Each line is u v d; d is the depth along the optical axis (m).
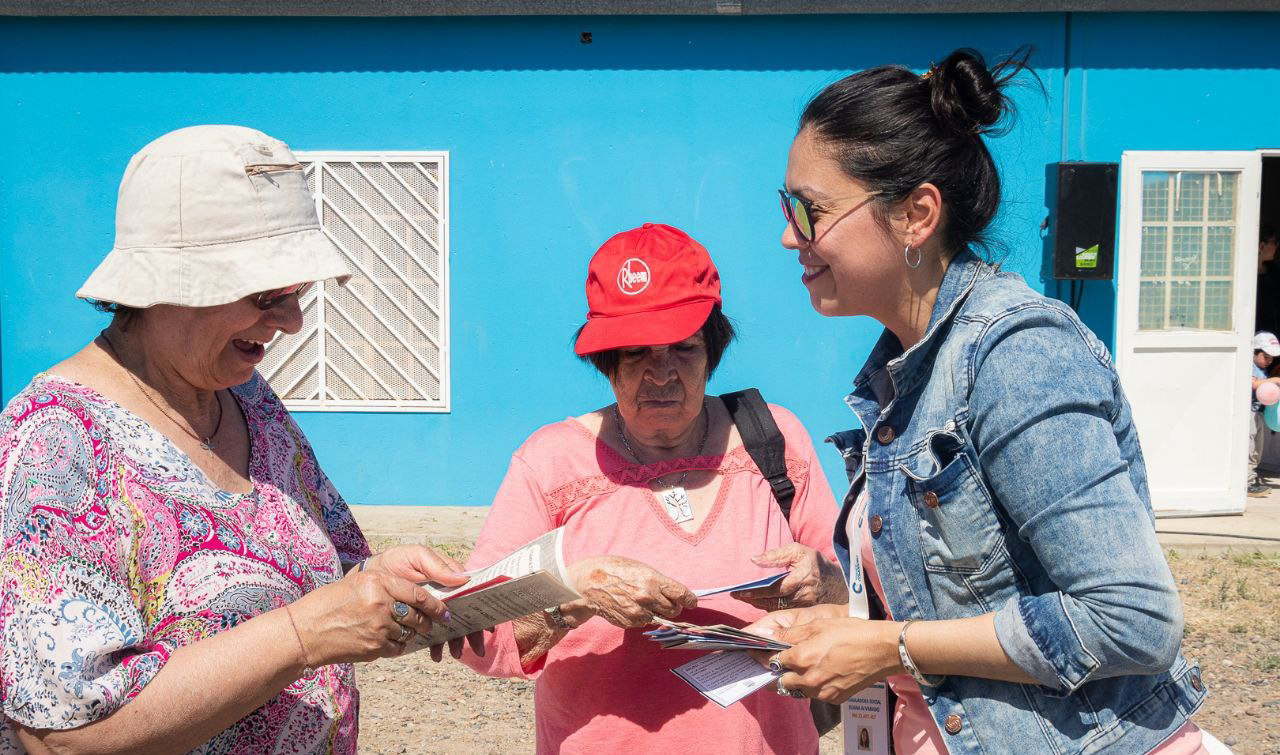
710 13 7.85
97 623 1.70
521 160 8.15
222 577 1.90
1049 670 1.76
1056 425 1.76
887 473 2.02
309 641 1.83
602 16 8.01
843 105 1.95
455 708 5.40
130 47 8.09
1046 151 8.07
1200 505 8.30
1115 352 8.22
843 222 1.96
